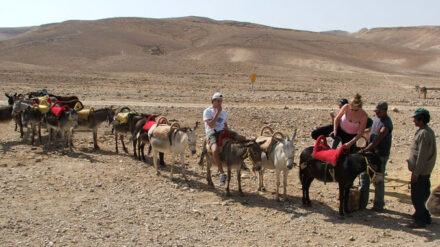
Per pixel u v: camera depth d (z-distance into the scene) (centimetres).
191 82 4566
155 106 2397
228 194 1040
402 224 892
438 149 1584
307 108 2591
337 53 13462
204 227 850
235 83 4659
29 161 1267
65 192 1013
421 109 838
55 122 1379
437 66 12006
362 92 4131
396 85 5403
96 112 1441
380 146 919
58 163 1255
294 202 1013
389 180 1204
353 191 951
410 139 1761
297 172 1276
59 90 3253
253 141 1012
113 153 1428
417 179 856
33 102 1511
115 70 6122
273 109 2430
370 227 876
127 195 1015
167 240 783
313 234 838
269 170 1292
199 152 1470
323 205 1001
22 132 1579
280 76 5941
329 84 5022
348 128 938
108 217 876
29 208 902
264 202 1009
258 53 10450
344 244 797
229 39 14525
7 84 3619
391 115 2400
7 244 736
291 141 957
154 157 1188
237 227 857
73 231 800
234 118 2064
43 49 9006
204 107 2444
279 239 810
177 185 1098
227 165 1035
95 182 1092
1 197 952
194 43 16050
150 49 11550
